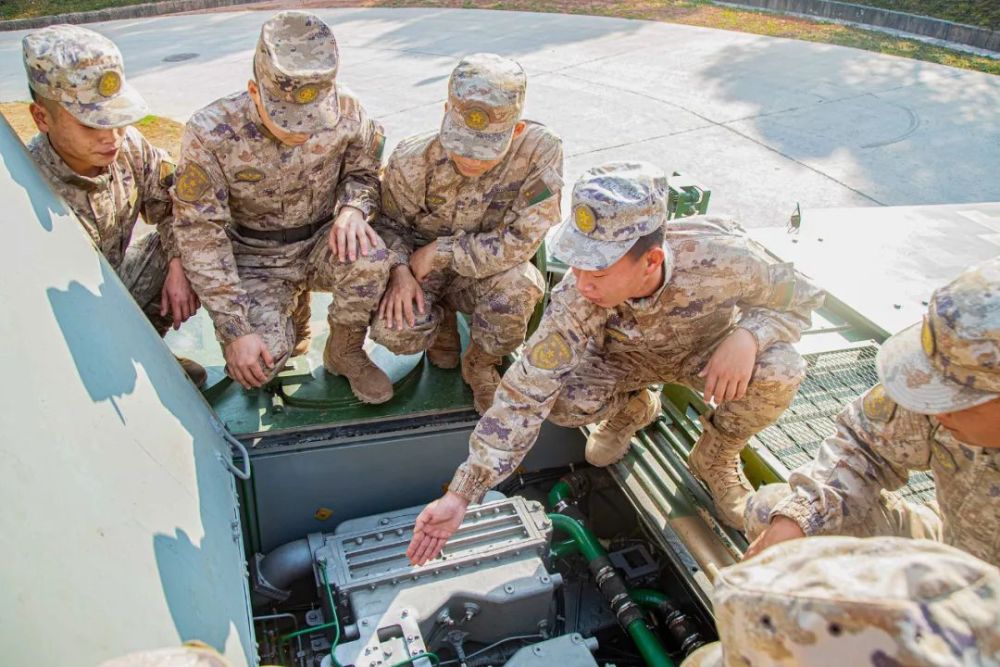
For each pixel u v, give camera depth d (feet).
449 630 7.63
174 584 5.41
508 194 9.07
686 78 30.71
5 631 3.67
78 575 4.47
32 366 5.24
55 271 6.41
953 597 2.83
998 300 5.13
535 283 9.09
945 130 25.64
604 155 24.03
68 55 7.86
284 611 8.72
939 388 5.44
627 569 8.80
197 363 9.66
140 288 9.45
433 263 8.96
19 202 6.43
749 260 7.50
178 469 6.56
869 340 9.49
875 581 2.94
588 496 10.12
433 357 10.15
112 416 5.94
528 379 7.17
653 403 8.95
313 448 8.91
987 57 32.58
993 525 6.12
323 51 8.11
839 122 26.32
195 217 8.52
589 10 42.01
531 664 7.06
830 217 11.78
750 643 3.06
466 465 7.11
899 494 7.77
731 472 8.12
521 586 7.63
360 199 9.19
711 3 43.34
